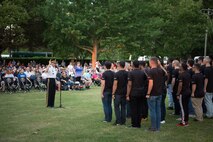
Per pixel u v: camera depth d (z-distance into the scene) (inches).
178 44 1475.1
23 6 1358.3
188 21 1455.5
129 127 442.6
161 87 418.6
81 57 1776.6
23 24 1429.6
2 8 1134.4
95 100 721.6
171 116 529.0
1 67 956.0
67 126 445.7
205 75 500.7
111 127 442.3
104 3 1529.3
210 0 1656.0
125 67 475.8
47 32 1508.4
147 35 1502.2
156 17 1545.3
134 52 1551.4
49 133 403.9
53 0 1450.5
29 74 951.0
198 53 1690.5
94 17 1478.8
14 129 425.7
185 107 449.7
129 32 1515.7
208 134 404.8
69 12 1497.3
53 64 621.0
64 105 644.7
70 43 1528.1
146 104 498.0
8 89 885.2
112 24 1486.2
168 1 1549.0
